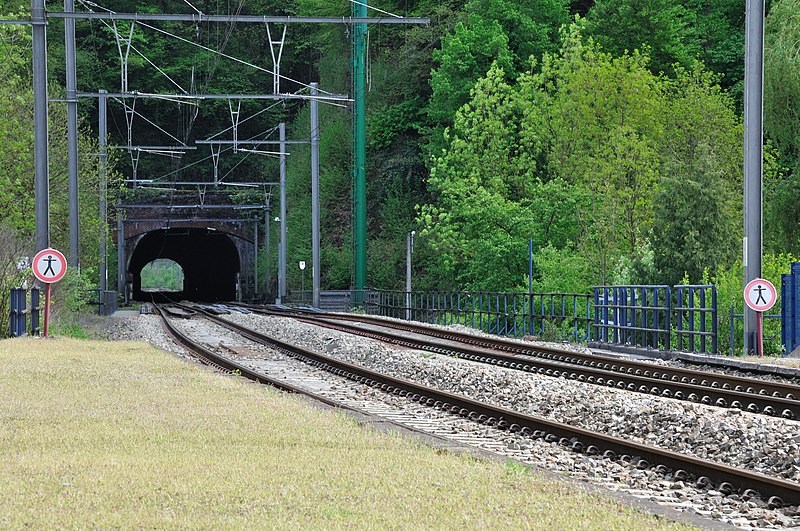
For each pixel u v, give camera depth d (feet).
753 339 216.95
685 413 127.13
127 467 82.99
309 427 108.88
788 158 382.83
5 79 337.52
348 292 549.54
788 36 353.51
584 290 369.09
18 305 254.88
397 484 79.25
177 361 191.01
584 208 404.77
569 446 111.34
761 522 75.31
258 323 391.86
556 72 428.97
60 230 384.88
